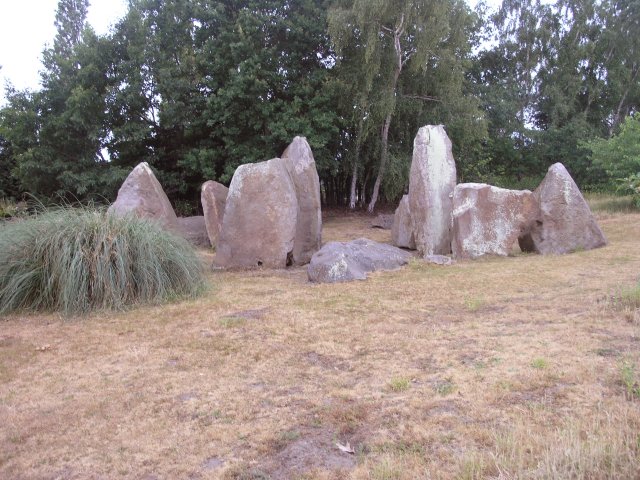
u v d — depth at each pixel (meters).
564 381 3.68
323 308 6.41
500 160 29.45
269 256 9.70
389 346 4.80
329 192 24.64
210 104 18.27
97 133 18.50
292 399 3.76
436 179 10.80
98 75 18.83
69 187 19.09
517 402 3.42
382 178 21.80
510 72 32.59
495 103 28.34
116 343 5.29
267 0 19.53
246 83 17.95
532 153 29.45
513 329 5.06
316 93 19.11
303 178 10.63
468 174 24.11
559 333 4.78
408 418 3.32
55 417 3.62
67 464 3.03
